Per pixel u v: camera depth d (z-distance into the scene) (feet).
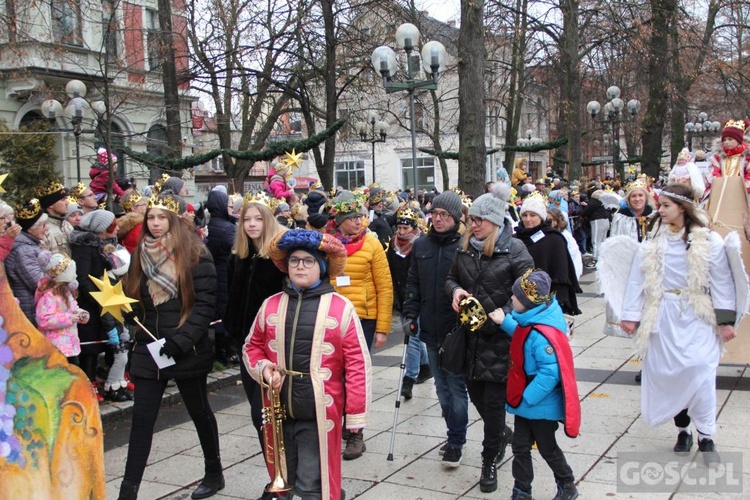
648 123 60.23
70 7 41.06
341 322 11.29
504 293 14.42
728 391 20.72
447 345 14.40
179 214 14.23
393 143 130.11
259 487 14.78
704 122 98.37
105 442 17.89
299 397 11.18
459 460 15.65
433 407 20.31
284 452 11.25
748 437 16.78
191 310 13.50
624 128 102.94
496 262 14.48
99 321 19.71
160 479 15.42
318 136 37.68
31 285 17.63
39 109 58.34
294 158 32.45
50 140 41.98
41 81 48.03
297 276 11.39
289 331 11.31
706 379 15.35
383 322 17.53
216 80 55.16
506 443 15.79
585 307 36.19
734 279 15.47
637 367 23.75
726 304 15.47
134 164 49.24
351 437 16.49
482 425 18.53
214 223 23.80
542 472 15.10
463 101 33.30
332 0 54.03
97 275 19.52
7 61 50.49
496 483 14.32
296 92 58.80
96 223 19.71
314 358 11.21
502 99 76.18
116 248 21.15
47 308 17.22
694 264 15.48
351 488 14.56
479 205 14.52
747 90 73.51
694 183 22.70
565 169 109.09
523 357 12.82
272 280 14.57
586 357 25.39
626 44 59.98
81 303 19.42
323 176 56.75
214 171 84.69
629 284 16.71
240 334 14.99
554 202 40.65
